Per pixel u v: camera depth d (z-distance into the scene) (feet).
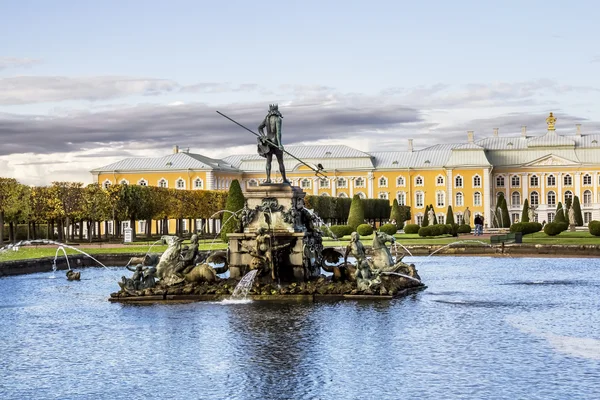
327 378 63.62
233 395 59.77
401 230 381.19
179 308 99.91
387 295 106.63
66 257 174.50
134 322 90.38
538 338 77.97
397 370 65.82
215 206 364.79
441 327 84.17
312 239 117.60
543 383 61.36
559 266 159.53
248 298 106.73
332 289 107.45
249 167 531.91
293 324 86.48
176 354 73.10
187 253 113.80
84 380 65.00
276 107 120.98
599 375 63.52
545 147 526.98
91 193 279.28
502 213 386.93
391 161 528.63
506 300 105.09
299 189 120.78
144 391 61.41
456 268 158.61
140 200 304.91
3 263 151.12
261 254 111.45
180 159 489.26
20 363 71.20
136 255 188.24
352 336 79.41
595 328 83.35
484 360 68.85
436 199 517.96
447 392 59.41
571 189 520.01
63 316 96.17
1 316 97.19
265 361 69.41
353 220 317.01
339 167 523.29
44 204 272.31
